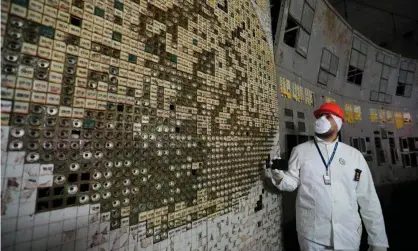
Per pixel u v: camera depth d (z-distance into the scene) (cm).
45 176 51
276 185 142
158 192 78
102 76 63
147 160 75
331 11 281
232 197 118
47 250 51
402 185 405
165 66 83
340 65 323
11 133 47
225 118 117
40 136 51
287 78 208
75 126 57
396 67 441
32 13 51
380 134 407
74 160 56
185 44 94
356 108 370
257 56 157
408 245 224
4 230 45
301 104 227
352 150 138
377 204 129
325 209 126
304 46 237
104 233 61
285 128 193
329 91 304
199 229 94
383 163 394
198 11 103
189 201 90
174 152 85
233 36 130
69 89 56
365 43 371
